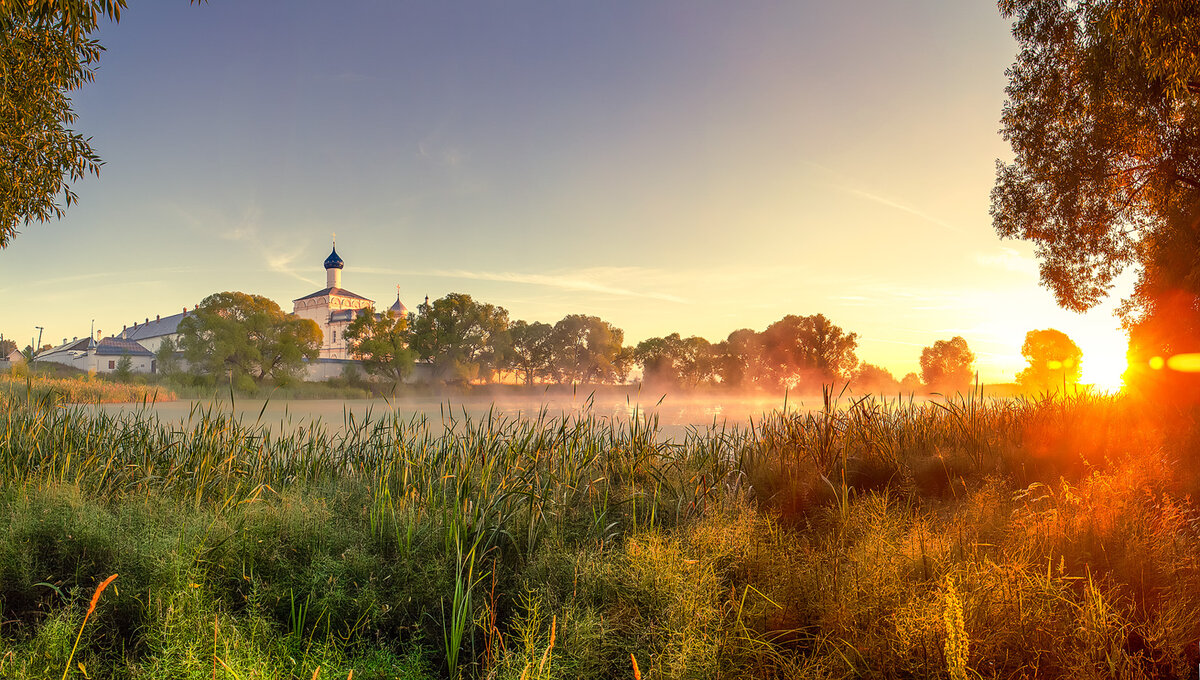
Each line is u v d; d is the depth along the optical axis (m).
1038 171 13.57
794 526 4.24
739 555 3.35
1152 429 7.64
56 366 58.59
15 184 8.32
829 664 2.39
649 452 5.93
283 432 6.84
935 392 8.02
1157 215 12.73
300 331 51.47
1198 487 4.80
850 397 7.02
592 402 6.56
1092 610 2.43
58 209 9.05
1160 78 9.30
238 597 3.30
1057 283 14.40
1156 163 11.77
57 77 8.34
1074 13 12.00
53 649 2.52
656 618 2.73
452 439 6.00
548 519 4.20
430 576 3.43
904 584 2.81
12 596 3.36
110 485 5.08
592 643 2.55
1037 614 2.56
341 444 6.78
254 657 2.47
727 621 2.69
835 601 2.79
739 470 5.43
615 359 75.62
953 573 2.77
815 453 5.86
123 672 2.56
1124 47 8.97
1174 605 2.65
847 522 3.87
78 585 3.37
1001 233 14.79
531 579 3.32
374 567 3.56
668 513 4.61
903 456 6.02
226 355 45.22
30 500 4.27
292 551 3.72
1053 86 12.77
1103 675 2.25
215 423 6.52
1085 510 3.73
